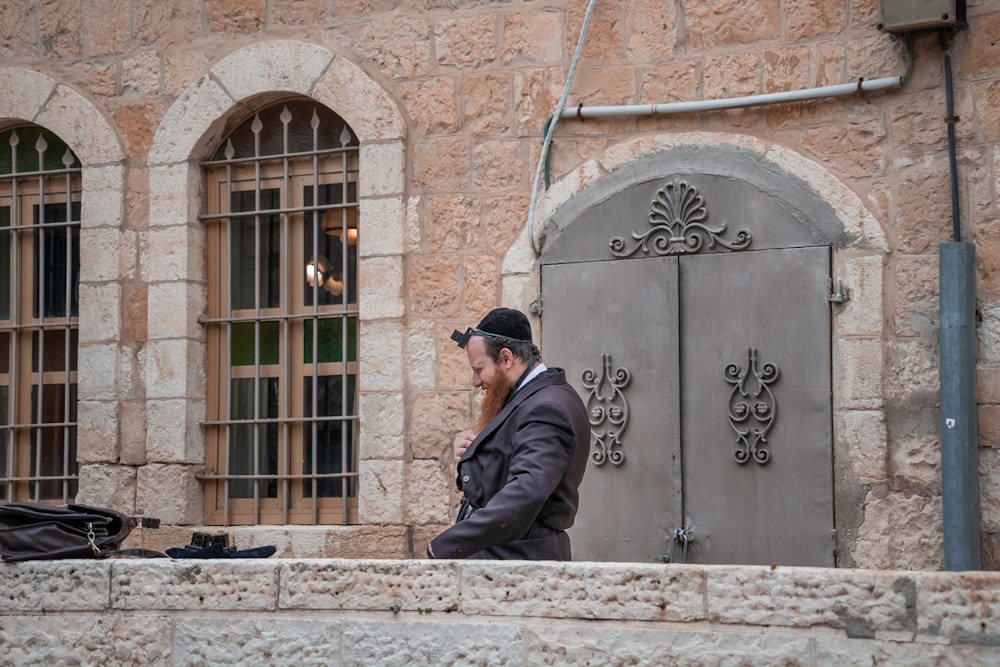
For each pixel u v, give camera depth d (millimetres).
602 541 7461
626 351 7508
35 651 5504
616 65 7668
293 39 8273
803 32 7336
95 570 5461
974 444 6770
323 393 8258
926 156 7051
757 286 7281
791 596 4539
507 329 5477
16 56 8852
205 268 8500
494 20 7914
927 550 6859
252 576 5246
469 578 4941
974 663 4297
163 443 8305
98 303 8500
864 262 7074
